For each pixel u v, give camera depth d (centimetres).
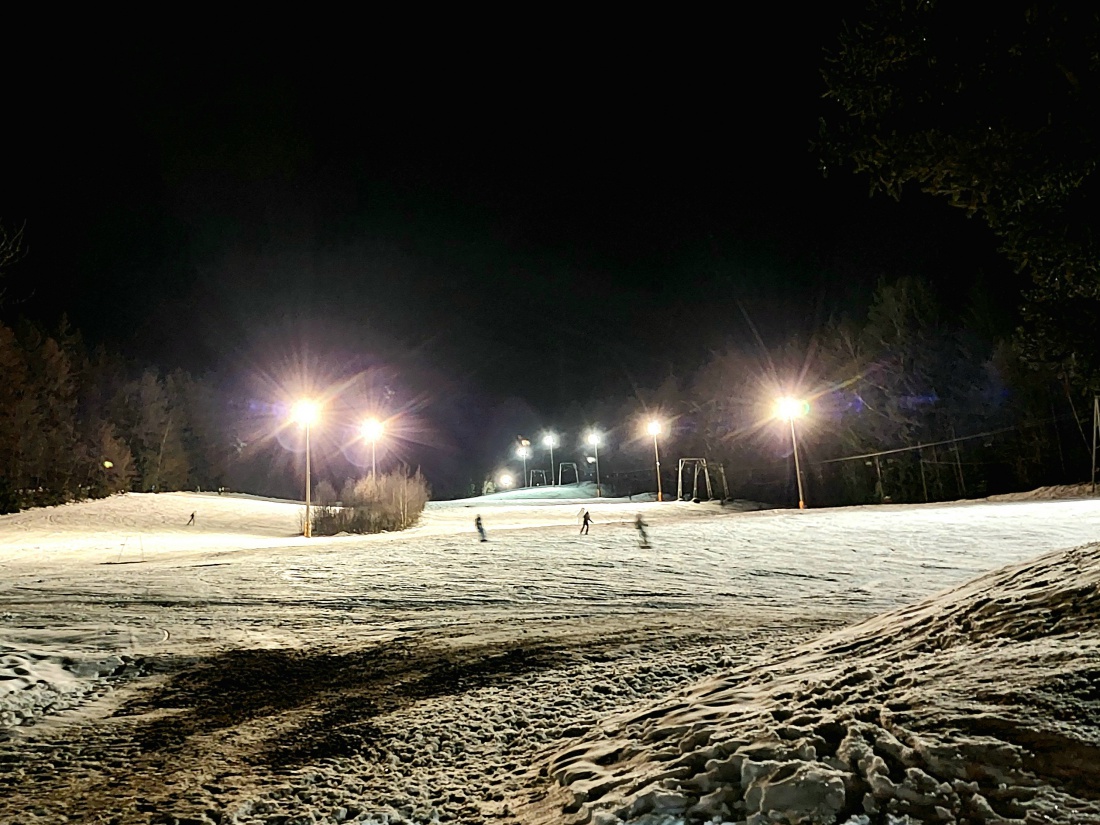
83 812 459
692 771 393
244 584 1571
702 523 2991
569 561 2006
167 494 5547
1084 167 385
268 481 8250
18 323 5141
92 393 5850
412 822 428
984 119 406
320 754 565
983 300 4962
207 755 568
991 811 288
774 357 7269
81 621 1099
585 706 653
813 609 1212
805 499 6712
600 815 363
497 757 543
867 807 312
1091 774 290
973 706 365
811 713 426
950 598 663
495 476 12950
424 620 1164
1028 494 4200
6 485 4434
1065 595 498
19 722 650
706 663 774
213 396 7250
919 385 5344
